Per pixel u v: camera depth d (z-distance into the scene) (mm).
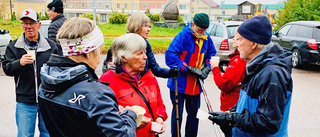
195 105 3748
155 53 11797
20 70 2822
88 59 1541
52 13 4391
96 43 1526
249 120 1807
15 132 4098
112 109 1408
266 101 1754
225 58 8391
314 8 14094
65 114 1396
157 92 2559
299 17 14594
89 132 1393
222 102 3111
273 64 1825
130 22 3188
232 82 2781
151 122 2223
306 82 7613
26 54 2801
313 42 8773
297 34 9656
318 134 4281
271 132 1767
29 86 2916
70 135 1418
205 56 3779
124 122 1467
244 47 1972
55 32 4215
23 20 2891
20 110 2943
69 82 1402
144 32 3164
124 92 2209
